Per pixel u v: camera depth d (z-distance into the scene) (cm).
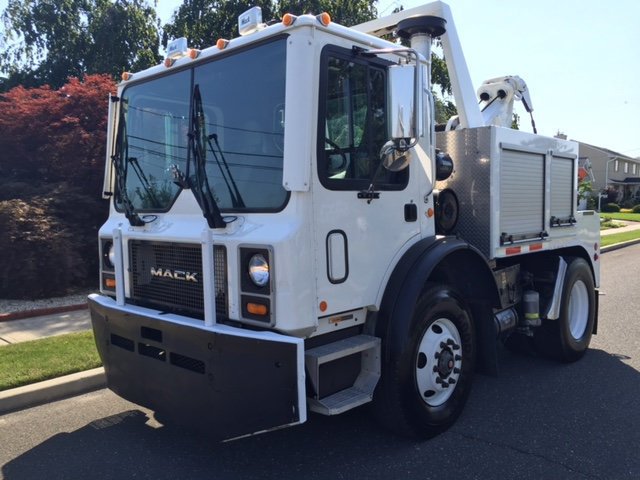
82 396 502
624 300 932
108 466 369
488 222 458
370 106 355
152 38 2050
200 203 326
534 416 445
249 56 338
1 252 840
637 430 417
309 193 314
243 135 337
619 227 2977
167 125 384
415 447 390
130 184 412
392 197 372
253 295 316
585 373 554
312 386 326
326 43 323
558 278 560
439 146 486
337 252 332
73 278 912
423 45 449
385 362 365
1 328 691
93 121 1080
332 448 389
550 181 543
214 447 394
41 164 1083
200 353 325
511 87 625
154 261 376
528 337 597
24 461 377
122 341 388
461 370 426
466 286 448
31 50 2161
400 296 366
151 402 365
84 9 2080
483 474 352
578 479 346
